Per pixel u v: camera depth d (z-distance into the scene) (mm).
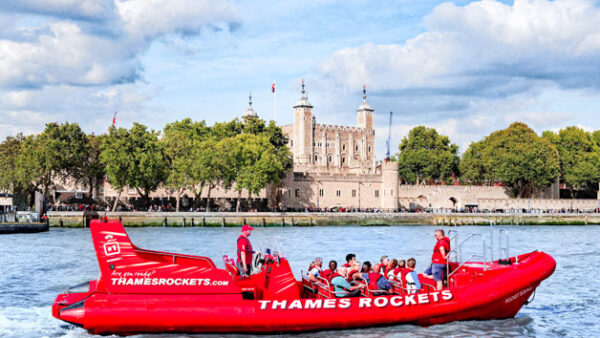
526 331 23984
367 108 175875
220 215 93688
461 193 129000
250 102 170750
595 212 123188
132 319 20375
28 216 78062
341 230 87812
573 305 28781
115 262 20641
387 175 124500
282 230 86812
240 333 21766
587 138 151250
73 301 20969
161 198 103188
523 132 139500
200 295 20859
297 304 21375
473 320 23844
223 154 94625
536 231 90750
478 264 24797
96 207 98312
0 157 101812
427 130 145250
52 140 94000
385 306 22156
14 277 36281
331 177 123375
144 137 93688
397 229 91438
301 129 161125
